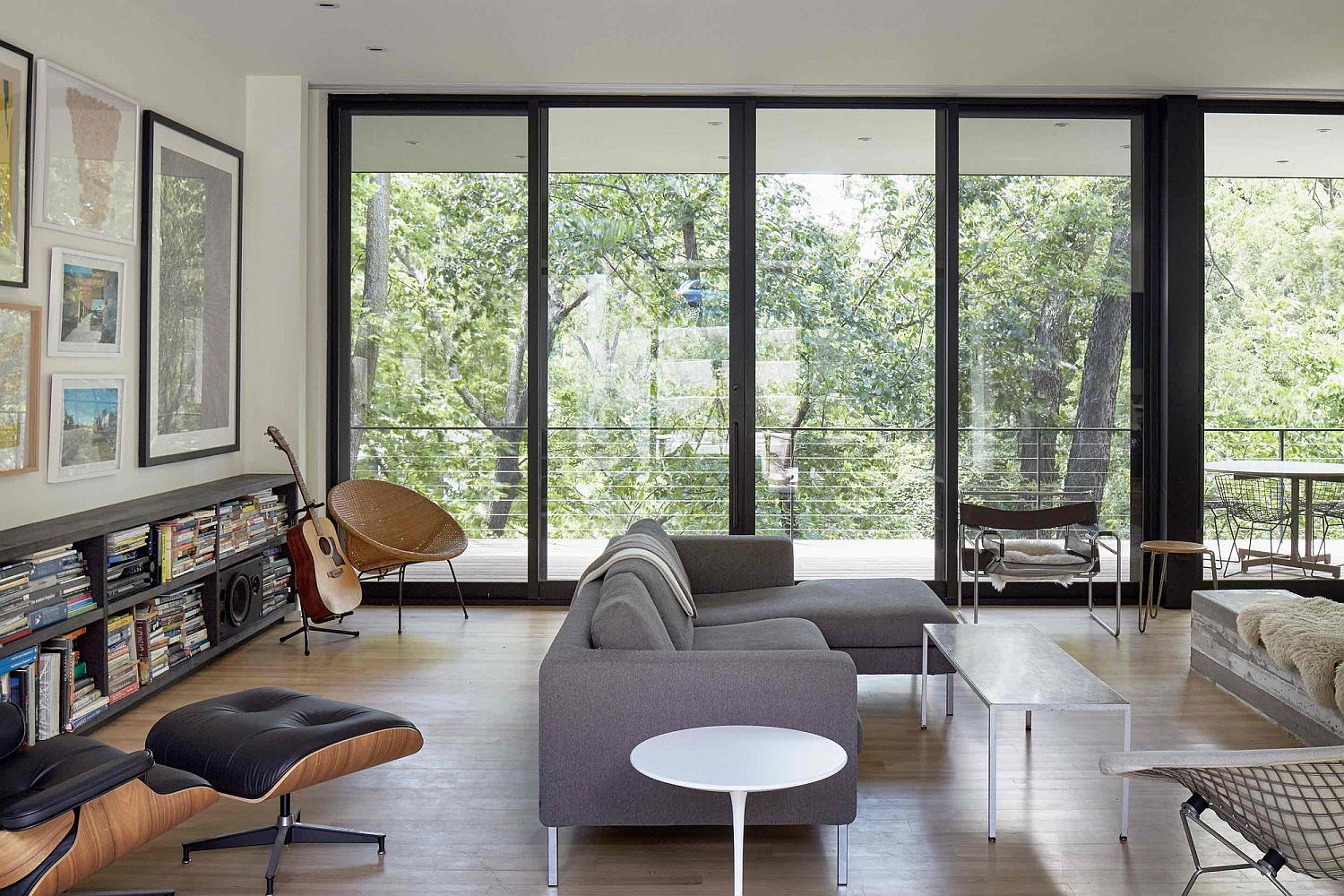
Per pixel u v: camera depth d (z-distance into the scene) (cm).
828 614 442
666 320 663
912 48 568
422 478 667
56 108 430
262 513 573
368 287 665
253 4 500
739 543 515
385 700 467
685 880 296
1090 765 385
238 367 612
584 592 387
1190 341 654
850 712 295
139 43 502
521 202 660
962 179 662
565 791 295
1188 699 466
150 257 505
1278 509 672
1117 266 667
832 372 665
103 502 471
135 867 304
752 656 301
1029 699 325
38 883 229
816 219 662
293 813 342
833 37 550
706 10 509
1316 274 673
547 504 668
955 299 662
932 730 425
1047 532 656
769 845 320
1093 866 305
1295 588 673
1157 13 512
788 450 666
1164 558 644
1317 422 677
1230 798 245
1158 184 665
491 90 645
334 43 560
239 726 298
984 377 667
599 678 295
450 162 661
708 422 665
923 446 668
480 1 496
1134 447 670
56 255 434
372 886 293
